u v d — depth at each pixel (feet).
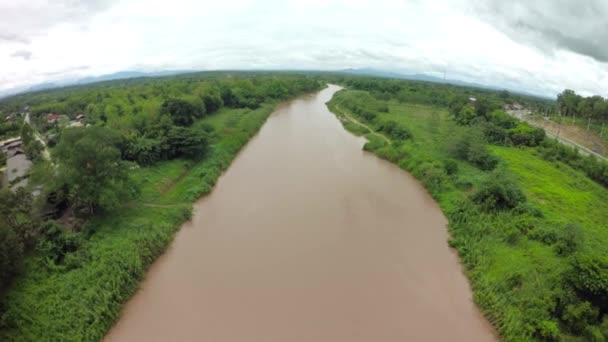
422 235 97.91
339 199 118.73
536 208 97.55
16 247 66.64
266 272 81.46
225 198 118.42
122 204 98.37
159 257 86.74
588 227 94.32
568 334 59.21
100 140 92.58
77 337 59.72
